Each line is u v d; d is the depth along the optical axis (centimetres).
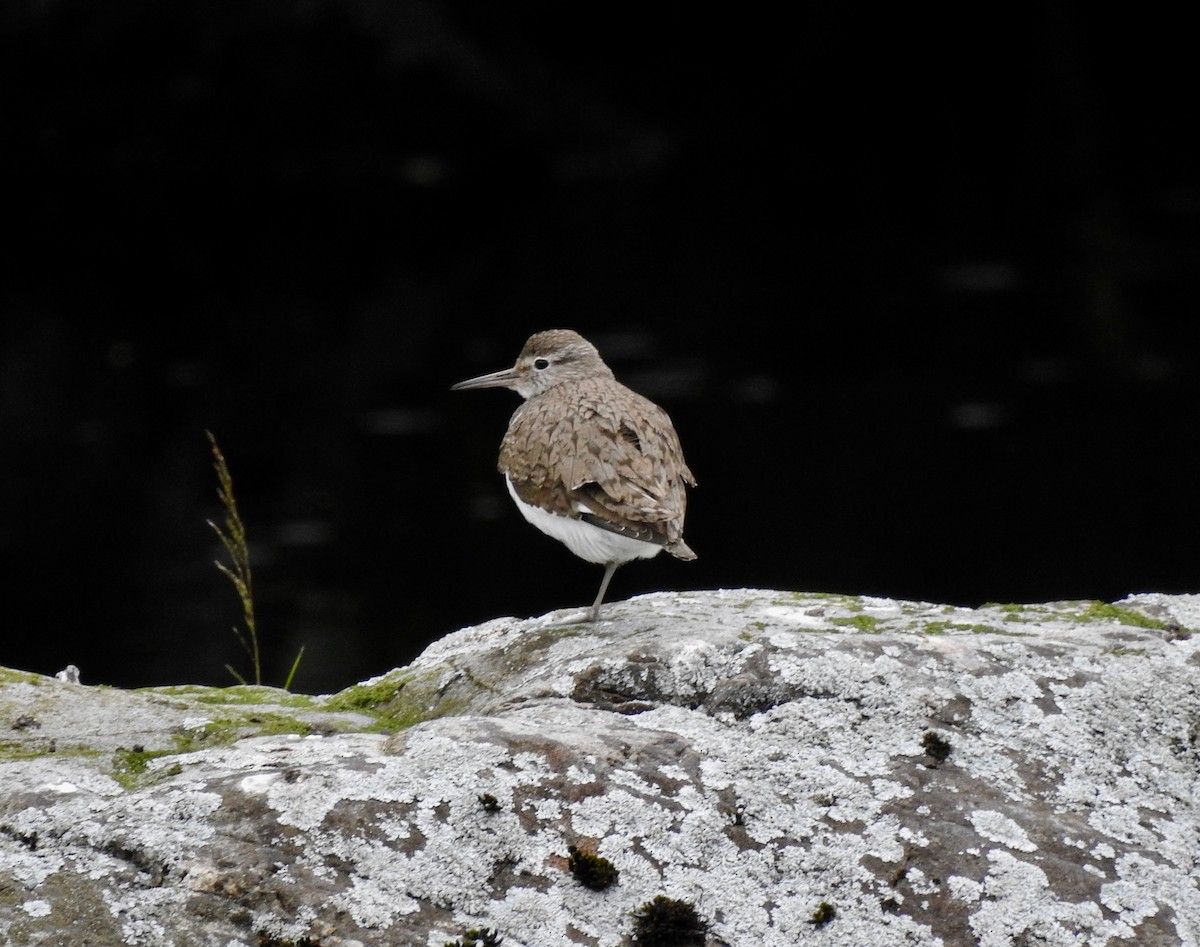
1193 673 524
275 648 1376
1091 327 2372
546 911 418
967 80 3438
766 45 3625
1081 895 434
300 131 3447
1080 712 502
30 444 1892
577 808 441
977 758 480
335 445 1909
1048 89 3306
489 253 2931
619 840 436
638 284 2734
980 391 2102
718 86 3697
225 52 3303
